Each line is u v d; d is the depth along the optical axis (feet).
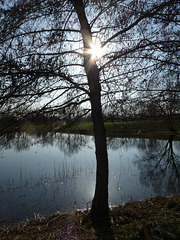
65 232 14.15
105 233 13.07
